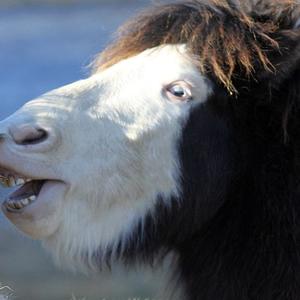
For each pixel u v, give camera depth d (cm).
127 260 784
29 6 4462
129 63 793
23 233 786
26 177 727
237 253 783
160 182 770
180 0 832
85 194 750
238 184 785
